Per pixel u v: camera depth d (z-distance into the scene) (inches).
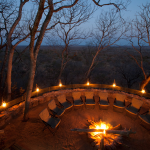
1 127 200.4
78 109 274.8
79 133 195.5
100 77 861.2
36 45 189.9
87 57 880.3
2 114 218.1
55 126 189.6
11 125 206.8
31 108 269.1
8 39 297.7
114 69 931.3
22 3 289.6
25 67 824.9
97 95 338.3
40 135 187.6
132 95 312.0
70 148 166.6
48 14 179.0
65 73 887.1
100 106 274.8
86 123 226.8
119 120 237.8
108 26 422.6
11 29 292.5
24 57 973.2
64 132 199.0
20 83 696.4
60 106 249.8
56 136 188.2
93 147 169.2
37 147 163.9
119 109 270.4
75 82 812.0
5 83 369.7
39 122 218.4
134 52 1208.8
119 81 803.4
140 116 217.6
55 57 1226.0
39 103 287.7
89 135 186.1
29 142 171.9
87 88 377.4
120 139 182.5
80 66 983.6
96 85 371.6
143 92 300.2
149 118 212.1
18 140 174.4
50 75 899.4
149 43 357.4
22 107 250.4
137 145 175.9
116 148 169.5
